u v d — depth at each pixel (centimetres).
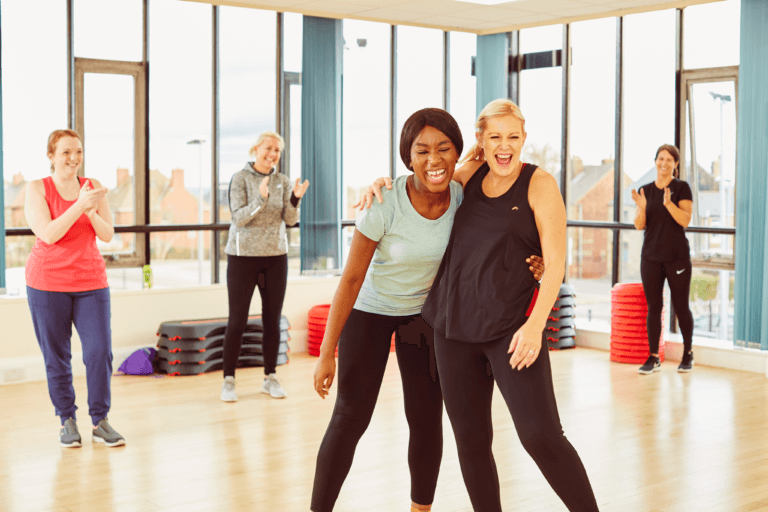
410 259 262
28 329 588
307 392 554
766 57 614
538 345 233
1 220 592
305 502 350
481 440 254
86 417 488
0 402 525
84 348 422
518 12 714
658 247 609
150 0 663
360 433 277
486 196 250
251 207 505
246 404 521
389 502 349
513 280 242
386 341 278
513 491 361
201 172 695
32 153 620
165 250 680
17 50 609
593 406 515
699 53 679
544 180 242
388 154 779
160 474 386
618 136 729
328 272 729
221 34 692
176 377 601
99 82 649
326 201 724
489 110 242
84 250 411
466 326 246
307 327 714
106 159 656
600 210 749
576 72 755
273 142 517
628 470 390
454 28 782
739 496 354
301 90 713
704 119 679
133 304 631
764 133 618
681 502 347
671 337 690
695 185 688
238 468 395
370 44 758
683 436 448
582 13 718
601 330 721
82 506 345
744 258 630
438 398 285
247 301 525
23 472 389
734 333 638
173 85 678
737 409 508
